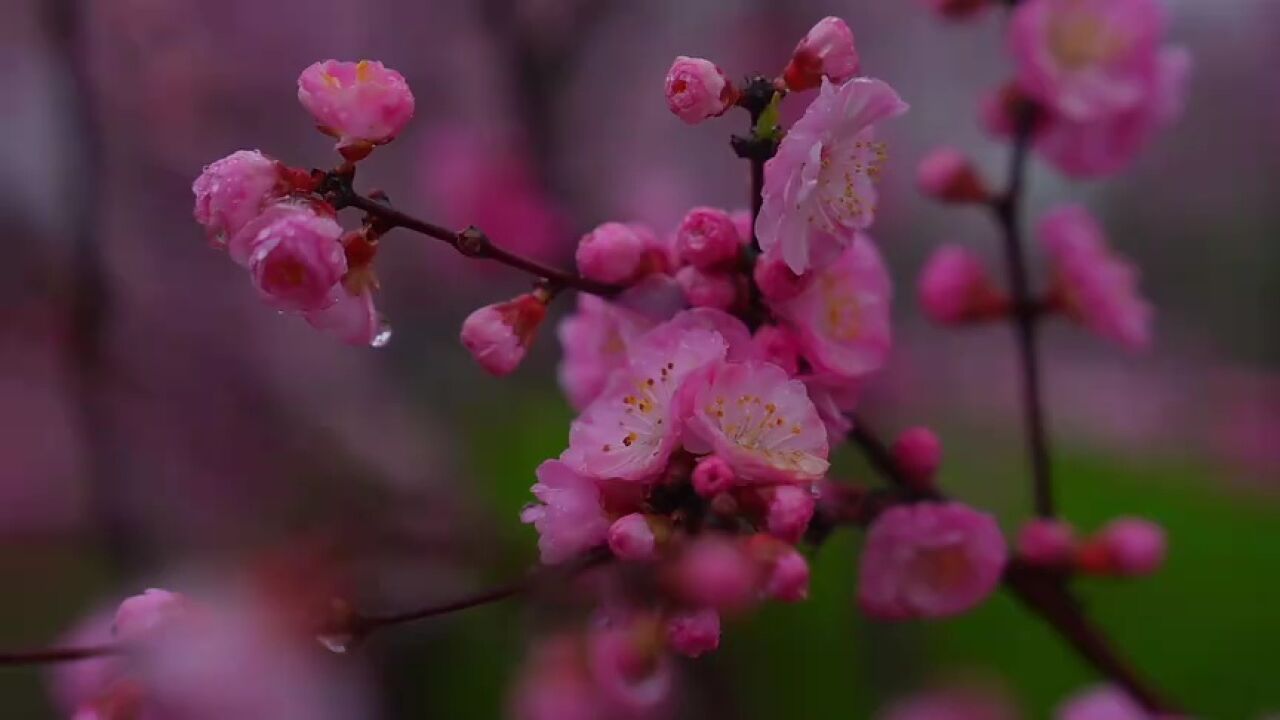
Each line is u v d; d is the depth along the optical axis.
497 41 1.20
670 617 0.68
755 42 1.58
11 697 1.01
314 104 0.68
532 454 1.22
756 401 0.68
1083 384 2.12
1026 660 1.02
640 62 1.61
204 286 1.27
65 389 1.12
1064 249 0.79
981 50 1.81
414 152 1.46
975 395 1.86
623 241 0.70
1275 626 1.11
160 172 1.30
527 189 1.23
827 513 0.73
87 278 1.00
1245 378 2.03
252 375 1.25
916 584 0.74
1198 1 2.05
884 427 1.04
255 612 0.69
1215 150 2.15
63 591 1.14
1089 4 0.79
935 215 1.72
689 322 0.70
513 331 0.70
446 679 0.97
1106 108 0.79
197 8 1.38
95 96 1.01
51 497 1.28
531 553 0.98
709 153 1.64
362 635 0.69
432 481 1.13
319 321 0.68
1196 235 2.20
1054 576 0.77
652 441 0.69
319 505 1.07
